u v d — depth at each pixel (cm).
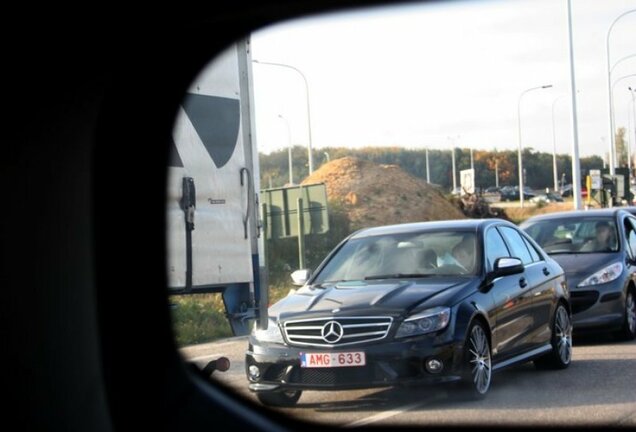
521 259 1048
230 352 1219
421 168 7388
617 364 1088
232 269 884
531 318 1004
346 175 3862
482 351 878
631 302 1325
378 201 3678
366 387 812
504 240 1031
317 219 2097
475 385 858
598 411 809
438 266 955
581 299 1276
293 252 2897
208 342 1343
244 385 930
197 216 847
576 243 1395
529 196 7512
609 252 1356
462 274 938
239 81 899
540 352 1019
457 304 856
